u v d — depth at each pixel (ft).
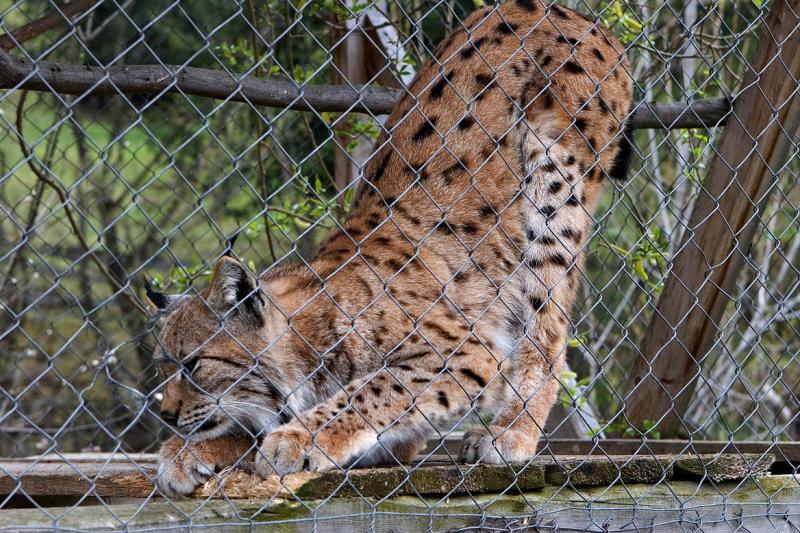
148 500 15.29
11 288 39.14
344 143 29.91
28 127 41.39
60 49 38.75
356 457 19.67
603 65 24.02
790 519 21.02
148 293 21.61
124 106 40.93
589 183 23.89
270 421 20.83
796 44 24.44
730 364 40.81
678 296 27.27
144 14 41.24
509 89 23.22
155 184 42.68
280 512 15.98
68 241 43.16
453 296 21.86
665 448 25.94
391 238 22.15
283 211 27.89
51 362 13.19
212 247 44.39
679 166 33.50
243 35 37.24
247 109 39.37
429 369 20.83
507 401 22.08
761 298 39.83
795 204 43.47
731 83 35.58
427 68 24.77
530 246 22.71
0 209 12.98
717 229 26.08
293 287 21.44
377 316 20.88
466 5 34.86
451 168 22.91
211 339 19.29
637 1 31.63
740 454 20.74
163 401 19.97
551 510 18.45
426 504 17.03
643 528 19.26
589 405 32.91
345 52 29.48
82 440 40.65
